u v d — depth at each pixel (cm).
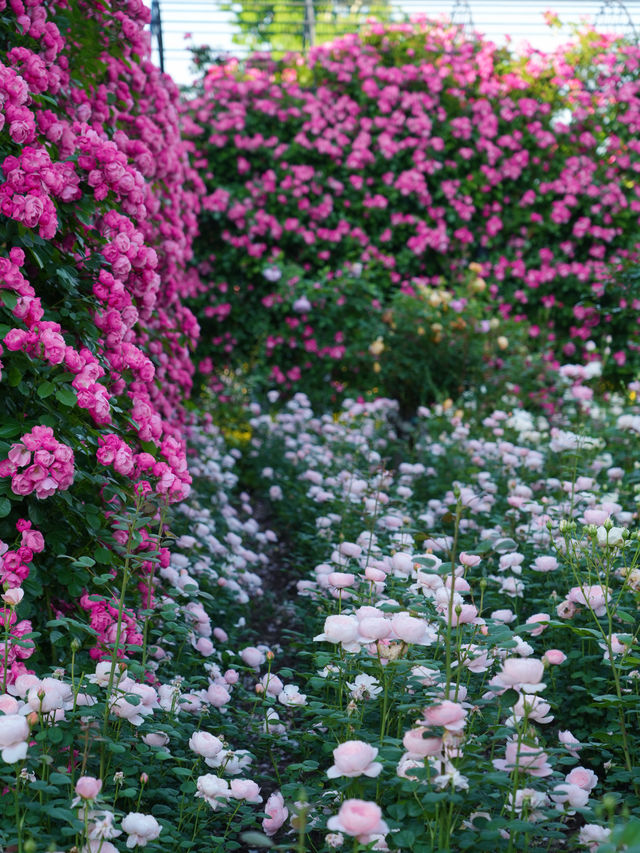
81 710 190
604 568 284
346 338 816
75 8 331
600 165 893
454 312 754
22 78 269
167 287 459
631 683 267
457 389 752
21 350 241
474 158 898
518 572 310
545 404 711
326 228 887
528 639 296
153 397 413
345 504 438
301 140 868
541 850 187
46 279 273
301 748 267
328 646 307
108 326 279
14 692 207
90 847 169
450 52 915
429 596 235
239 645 356
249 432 724
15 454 230
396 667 218
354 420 650
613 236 883
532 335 841
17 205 243
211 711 271
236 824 217
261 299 860
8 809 178
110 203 288
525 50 909
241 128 871
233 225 867
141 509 257
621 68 902
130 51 395
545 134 880
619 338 841
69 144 295
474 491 472
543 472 503
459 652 207
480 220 906
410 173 875
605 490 440
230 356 860
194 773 223
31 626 231
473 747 184
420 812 177
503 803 190
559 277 869
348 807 144
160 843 201
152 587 281
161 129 476
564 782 196
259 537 479
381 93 890
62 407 253
